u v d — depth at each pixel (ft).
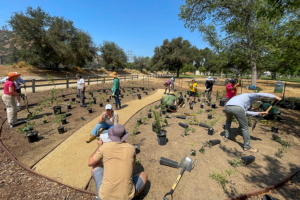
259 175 9.90
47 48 80.69
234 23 49.85
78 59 104.27
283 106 27.20
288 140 14.49
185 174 10.03
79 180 9.68
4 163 11.05
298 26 23.54
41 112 22.58
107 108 12.96
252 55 46.06
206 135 15.61
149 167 10.73
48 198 8.30
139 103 29.14
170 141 14.35
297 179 9.58
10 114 17.20
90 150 12.93
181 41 127.65
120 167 6.66
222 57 68.23
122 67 154.40
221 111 24.08
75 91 40.27
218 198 8.20
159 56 137.39
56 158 11.81
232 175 9.89
